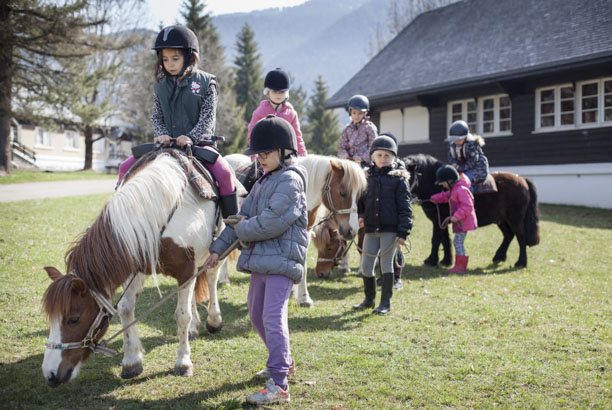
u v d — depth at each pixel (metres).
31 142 33.69
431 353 3.88
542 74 15.18
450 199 7.09
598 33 15.09
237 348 3.96
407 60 21.22
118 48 22.52
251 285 3.19
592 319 4.73
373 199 4.93
